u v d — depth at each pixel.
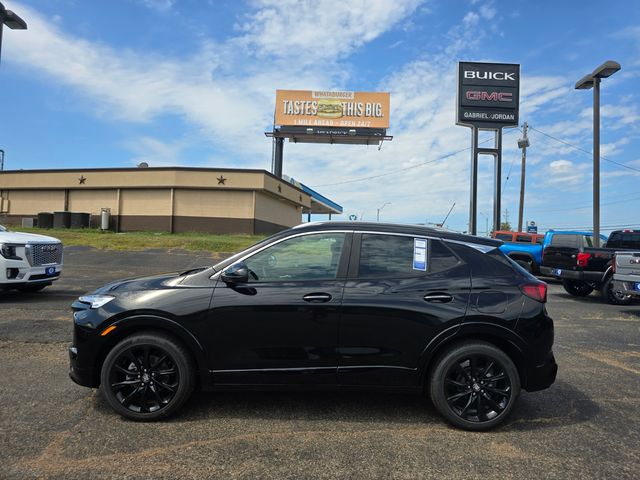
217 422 3.95
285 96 40.53
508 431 3.92
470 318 3.94
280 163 41.12
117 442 3.55
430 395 4.00
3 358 5.52
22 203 31.92
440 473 3.21
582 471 3.26
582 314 9.62
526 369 4.00
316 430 3.85
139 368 3.93
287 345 3.93
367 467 3.27
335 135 40.53
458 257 4.18
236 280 3.91
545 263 12.78
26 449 3.40
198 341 3.90
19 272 8.79
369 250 4.16
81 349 3.94
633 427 4.02
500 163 26.73
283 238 4.18
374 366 3.95
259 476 3.12
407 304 3.94
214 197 29.53
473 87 26.72
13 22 13.84
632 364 5.93
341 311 3.92
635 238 13.35
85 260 16.78
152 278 4.28
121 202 30.09
